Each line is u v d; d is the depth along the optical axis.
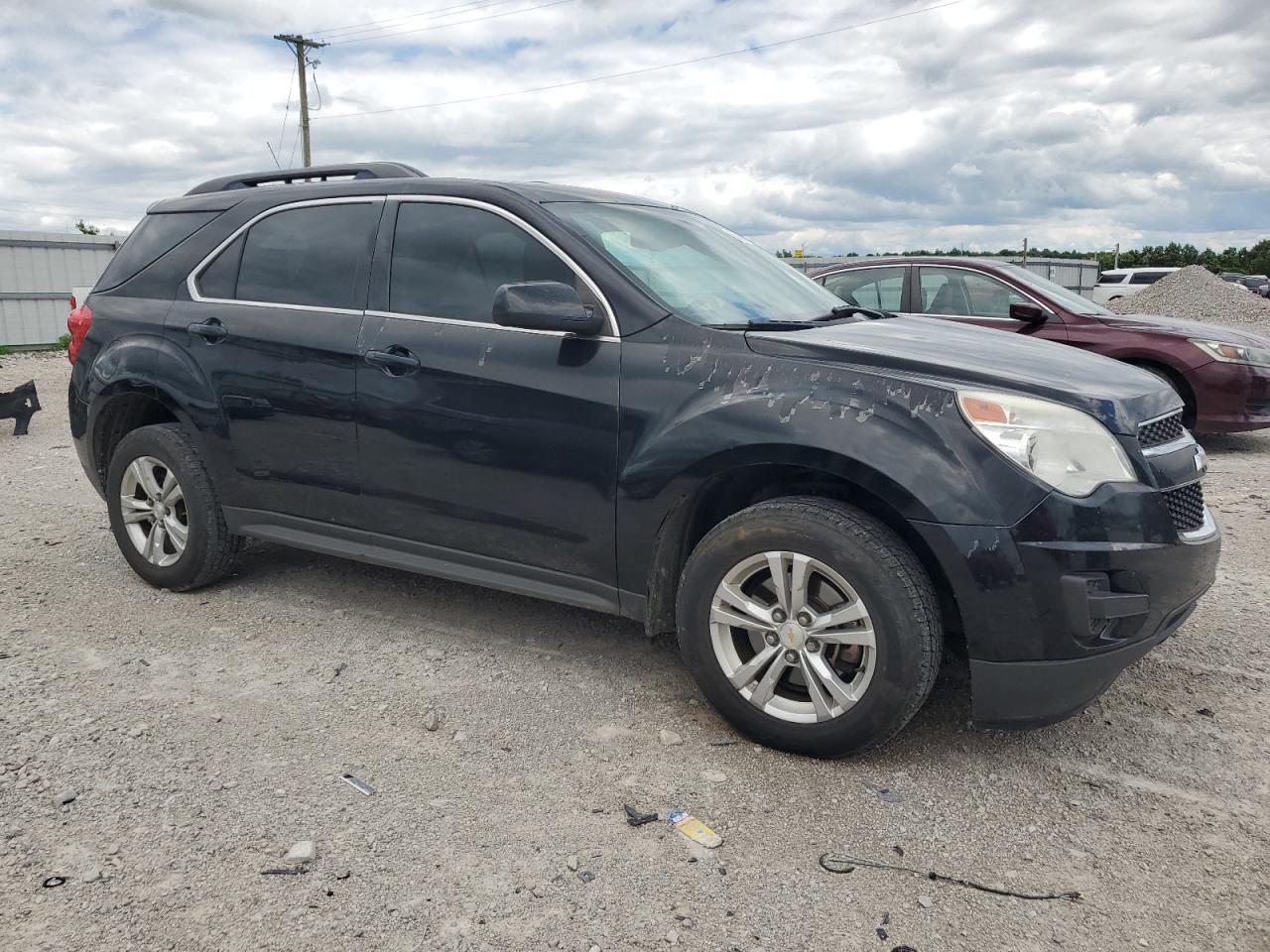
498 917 2.28
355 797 2.78
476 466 3.50
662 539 3.21
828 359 3.00
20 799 2.73
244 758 2.99
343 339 3.79
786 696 3.11
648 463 3.13
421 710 3.34
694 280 3.56
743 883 2.43
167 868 2.44
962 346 3.28
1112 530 2.71
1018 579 2.70
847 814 2.74
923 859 2.54
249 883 2.38
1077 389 2.86
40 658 3.72
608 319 3.30
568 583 3.44
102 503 6.25
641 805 2.77
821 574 2.96
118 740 3.09
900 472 2.76
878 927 2.27
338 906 2.30
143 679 3.55
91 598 4.41
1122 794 2.87
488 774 2.92
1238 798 2.86
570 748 3.10
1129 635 2.83
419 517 3.70
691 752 3.08
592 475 3.27
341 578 4.71
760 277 3.94
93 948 2.15
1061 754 3.11
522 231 3.54
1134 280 33.12
